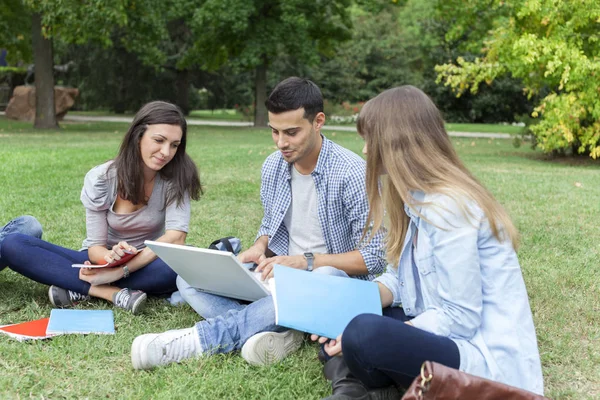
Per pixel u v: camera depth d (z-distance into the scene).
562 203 6.92
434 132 2.21
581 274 4.20
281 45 22.89
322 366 2.69
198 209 6.30
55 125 19.91
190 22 22.09
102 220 3.38
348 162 3.09
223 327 2.73
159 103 3.21
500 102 32.53
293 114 2.91
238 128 22.95
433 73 33.28
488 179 8.95
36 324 3.08
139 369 2.63
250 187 7.74
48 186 7.41
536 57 11.60
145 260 3.36
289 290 2.59
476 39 16.83
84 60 32.28
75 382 2.52
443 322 2.16
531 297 3.72
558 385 2.66
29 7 17.53
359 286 2.69
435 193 2.15
